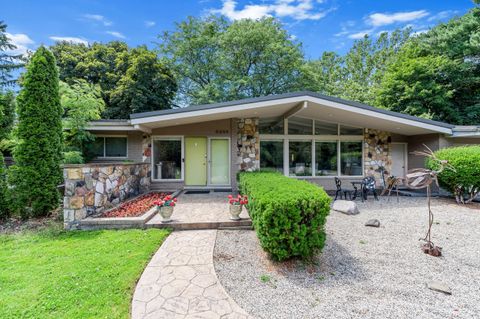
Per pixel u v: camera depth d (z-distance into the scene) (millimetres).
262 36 16781
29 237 4449
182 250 3947
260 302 2676
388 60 22281
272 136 10609
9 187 5637
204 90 17031
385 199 8609
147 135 9688
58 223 5227
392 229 5215
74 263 3379
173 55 18484
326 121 10906
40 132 5758
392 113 8414
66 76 15539
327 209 3461
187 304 2586
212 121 9930
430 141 9984
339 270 3422
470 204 7691
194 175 10070
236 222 5035
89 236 4477
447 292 2871
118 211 5730
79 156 7273
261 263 3568
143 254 3682
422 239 4348
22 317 2301
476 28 14516
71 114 7758
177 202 7152
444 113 14641
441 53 15234
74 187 4906
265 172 7371
